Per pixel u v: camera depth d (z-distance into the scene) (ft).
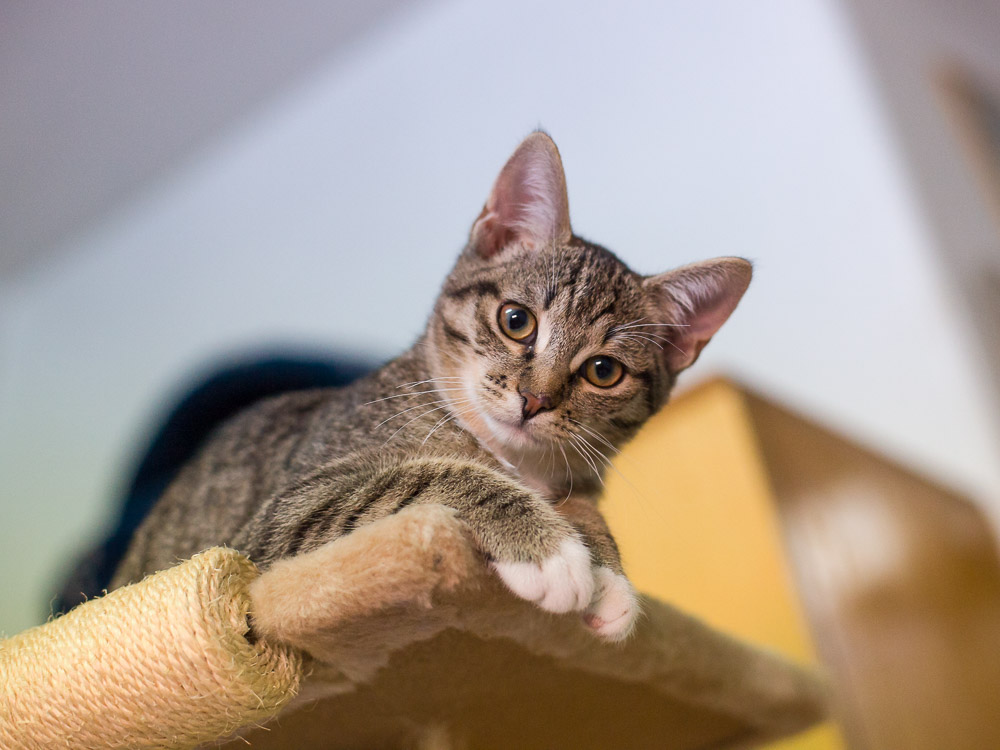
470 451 1.50
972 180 3.16
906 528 2.00
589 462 1.54
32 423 4.21
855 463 1.96
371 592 1.06
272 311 3.57
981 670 2.00
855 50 2.89
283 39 3.59
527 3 3.32
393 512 1.23
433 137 3.39
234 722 1.08
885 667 1.79
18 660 1.11
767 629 1.68
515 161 1.59
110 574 1.80
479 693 1.30
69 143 3.98
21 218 4.37
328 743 1.33
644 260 2.84
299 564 1.09
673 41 3.03
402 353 1.66
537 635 1.20
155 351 3.90
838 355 2.58
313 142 3.73
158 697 1.06
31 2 3.26
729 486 1.74
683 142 2.91
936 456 2.42
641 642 1.28
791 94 2.85
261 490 1.55
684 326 1.62
